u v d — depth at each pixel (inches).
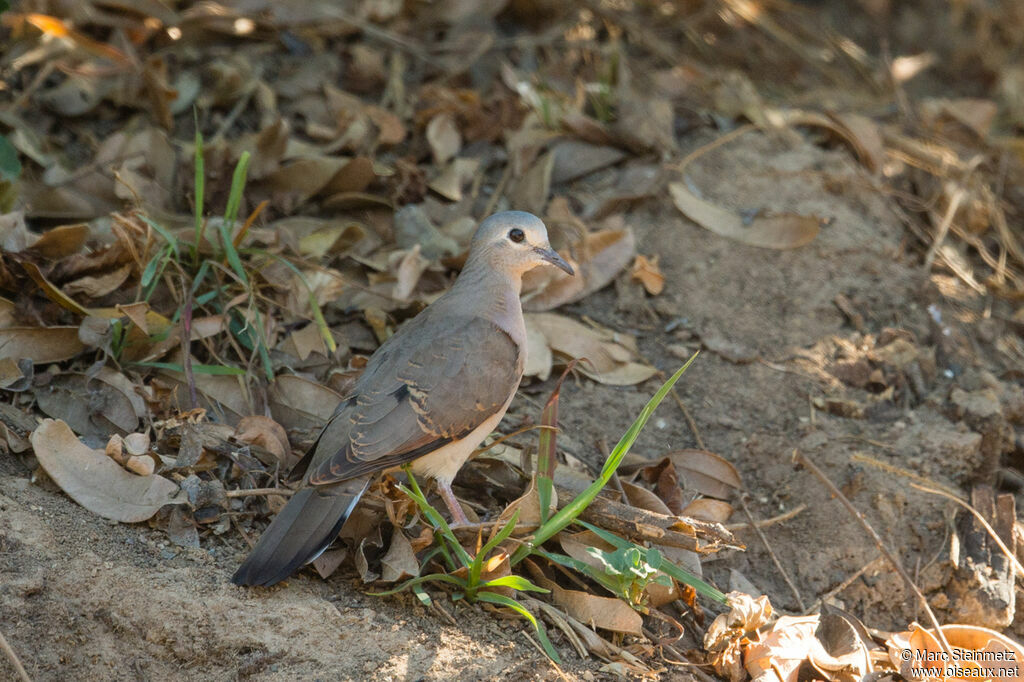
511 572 333.1
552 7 583.2
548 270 440.5
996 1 677.3
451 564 317.7
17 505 312.8
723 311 442.9
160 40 513.3
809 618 331.0
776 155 507.5
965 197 511.8
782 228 464.1
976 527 376.8
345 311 415.8
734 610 319.6
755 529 372.2
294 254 421.1
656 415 406.0
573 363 331.3
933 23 682.2
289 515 303.7
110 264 386.3
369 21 549.3
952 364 444.1
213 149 448.5
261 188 454.3
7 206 404.2
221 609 294.2
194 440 338.6
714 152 506.0
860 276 459.5
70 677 282.5
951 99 627.5
